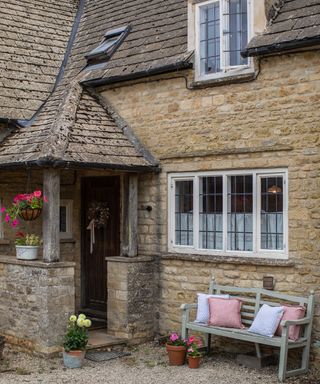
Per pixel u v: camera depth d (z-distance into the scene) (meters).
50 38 13.29
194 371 8.64
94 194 12.10
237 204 9.66
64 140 9.85
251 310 9.22
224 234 9.74
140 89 10.90
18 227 11.55
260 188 9.41
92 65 12.06
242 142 9.52
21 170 10.72
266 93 9.27
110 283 10.45
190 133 10.16
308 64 8.84
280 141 9.10
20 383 8.07
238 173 9.59
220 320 8.98
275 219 9.24
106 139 10.46
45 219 9.55
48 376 8.41
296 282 8.88
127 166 10.06
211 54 9.99
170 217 10.45
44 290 9.32
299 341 8.32
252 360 8.84
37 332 9.41
